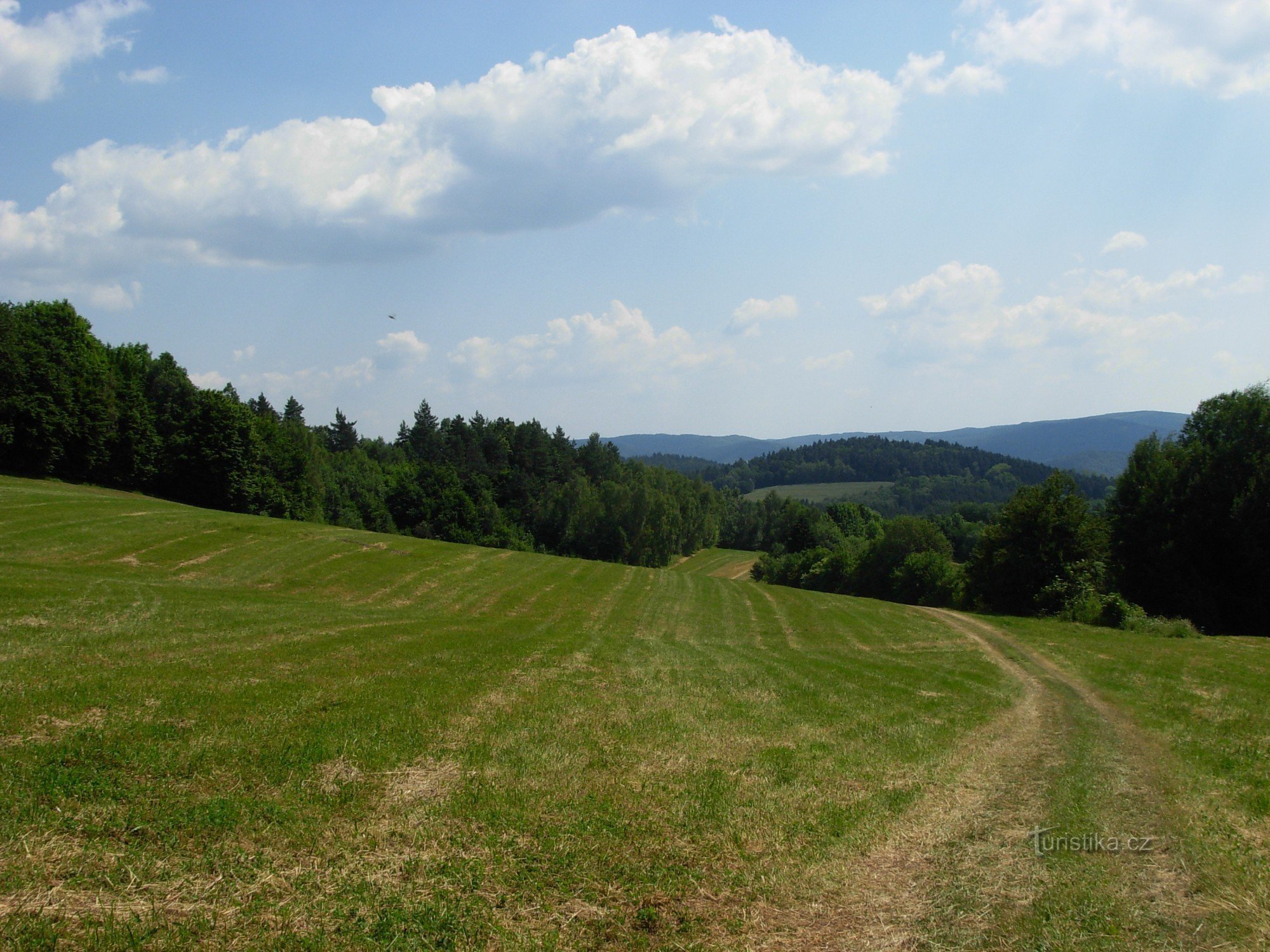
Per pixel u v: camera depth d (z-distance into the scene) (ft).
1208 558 117.70
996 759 33.22
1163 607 119.24
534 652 53.26
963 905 18.80
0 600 48.14
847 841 22.56
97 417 194.39
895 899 19.11
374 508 286.87
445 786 24.30
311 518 244.22
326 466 289.94
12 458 183.73
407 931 16.28
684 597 122.72
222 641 44.39
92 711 26.89
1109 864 21.53
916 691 50.78
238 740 25.63
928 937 17.19
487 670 44.27
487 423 424.05
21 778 20.71
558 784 25.48
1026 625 102.73
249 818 20.48
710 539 409.49
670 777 27.37
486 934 16.46
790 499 400.47
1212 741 37.65
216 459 205.77
